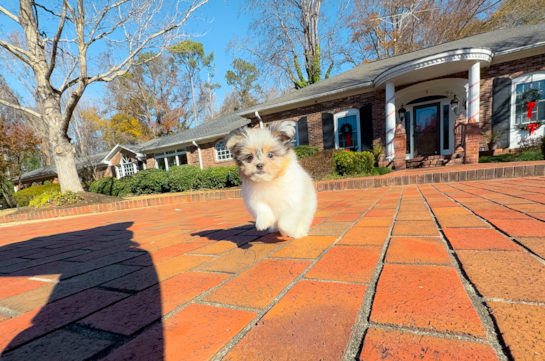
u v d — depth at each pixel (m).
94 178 23.84
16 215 8.45
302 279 1.41
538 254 1.44
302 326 0.97
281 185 2.18
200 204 7.50
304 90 16.19
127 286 1.57
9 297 1.55
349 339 0.87
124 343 0.97
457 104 11.21
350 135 13.24
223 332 0.98
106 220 5.78
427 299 1.06
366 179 6.66
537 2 18.62
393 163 10.81
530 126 9.96
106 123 37.12
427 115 12.83
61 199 9.60
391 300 1.08
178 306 1.24
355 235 2.23
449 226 2.20
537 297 1.00
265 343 0.89
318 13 24.44
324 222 2.91
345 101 13.27
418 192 4.82
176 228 3.71
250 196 2.28
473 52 8.98
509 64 10.27
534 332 0.81
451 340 0.81
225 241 2.54
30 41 10.67
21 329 1.13
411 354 0.77
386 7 24.23
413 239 1.93
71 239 3.62
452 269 1.35
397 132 10.17
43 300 1.46
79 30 10.26
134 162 25.45
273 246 2.18
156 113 39.94
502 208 2.70
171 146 20.95
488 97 10.69
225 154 18.98
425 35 24.03
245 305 1.18
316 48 25.48
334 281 1.35
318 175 9.44
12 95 17.84
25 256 2.74
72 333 1.08
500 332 0.82
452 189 4.72
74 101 10.78
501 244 1.65
